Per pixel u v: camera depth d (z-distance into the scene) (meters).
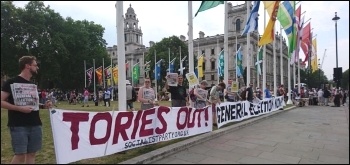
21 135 4.52
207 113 8.98
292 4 18.05
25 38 45.19
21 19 44.28
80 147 5.45
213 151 6.55
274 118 13.73
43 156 6.18
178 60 58.75
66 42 49.34
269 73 70.38
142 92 7.84
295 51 23.23
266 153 6.38
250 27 13.09
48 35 47.53
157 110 7.16
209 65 79.00
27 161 4.77
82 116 5.49
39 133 4.82
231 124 10.65
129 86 14.00
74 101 37.56
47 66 46.53
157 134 7.17
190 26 10.73
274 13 14.03
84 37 53.66
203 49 80.38
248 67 17.33
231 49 69.62
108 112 5.98
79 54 53.31
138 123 6.67
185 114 8.05
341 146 7.18
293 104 25.53
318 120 12.88
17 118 4.52
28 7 45.75
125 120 6.35
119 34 7.31
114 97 41.47
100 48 61.72
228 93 13.91
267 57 69.75
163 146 6.99
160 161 5.72
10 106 4.34
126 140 6.38
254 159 5.86
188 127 8.16
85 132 5.55
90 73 48.00
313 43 31.38
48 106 5.05
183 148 6.72
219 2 10.72
